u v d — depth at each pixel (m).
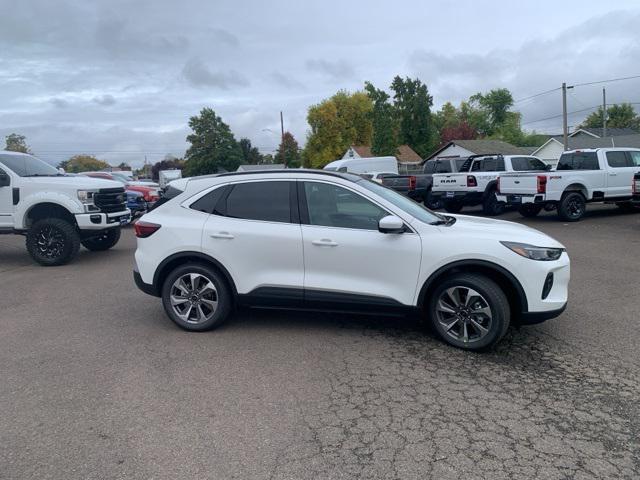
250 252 5.29
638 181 13.51
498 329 4.72
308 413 3.76
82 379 4.38
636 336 5.27
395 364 4.62
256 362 4.71
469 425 3.57
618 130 60.44
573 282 7.57
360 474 3.04
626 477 2.99
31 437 3.48
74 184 9.70
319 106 69.00
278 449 3.31
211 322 5.48
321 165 69.00
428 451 3.27
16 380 4.38
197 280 5.50
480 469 3.07
